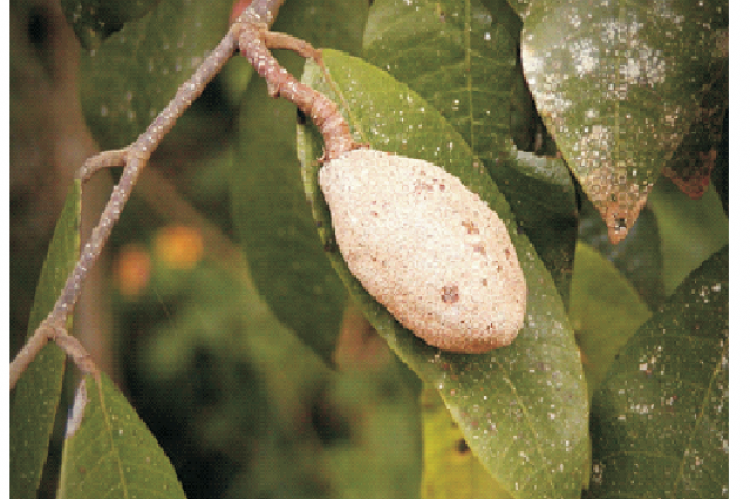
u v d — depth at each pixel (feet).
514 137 1.88
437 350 1.73
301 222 2.08
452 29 1.82
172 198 2.67
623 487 1.78
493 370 1.74
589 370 2.01
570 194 1.84
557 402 1.74
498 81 1.83
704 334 1.78
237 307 3.24
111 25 1.95
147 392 3.25
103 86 2.02
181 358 3.25
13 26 2.23
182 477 3.36
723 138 1.80
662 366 1.78
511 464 1.73
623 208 1.72
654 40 1.73
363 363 3.24
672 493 1.76
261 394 3.33
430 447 1.94
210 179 2.61
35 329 1.80
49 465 2.37
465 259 1.67
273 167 2.07
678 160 1.82
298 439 3.40
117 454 1.76
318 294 2.09
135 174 1.74
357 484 3.37
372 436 3.36
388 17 1.82
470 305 1.67
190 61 2.01
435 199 1.69
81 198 1.78
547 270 1.80
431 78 1.82
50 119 2.29
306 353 3.26
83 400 1.75
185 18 2.02
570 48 1.73
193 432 3.34
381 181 1.69
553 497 1.73
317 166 1.74
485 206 1.71
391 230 1.68
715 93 1.80
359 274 1.69
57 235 1.79
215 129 2.54
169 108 1.74
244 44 1.73
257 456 3.40
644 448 1.78
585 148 1.72
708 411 1.76
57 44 2.25
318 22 1.99
